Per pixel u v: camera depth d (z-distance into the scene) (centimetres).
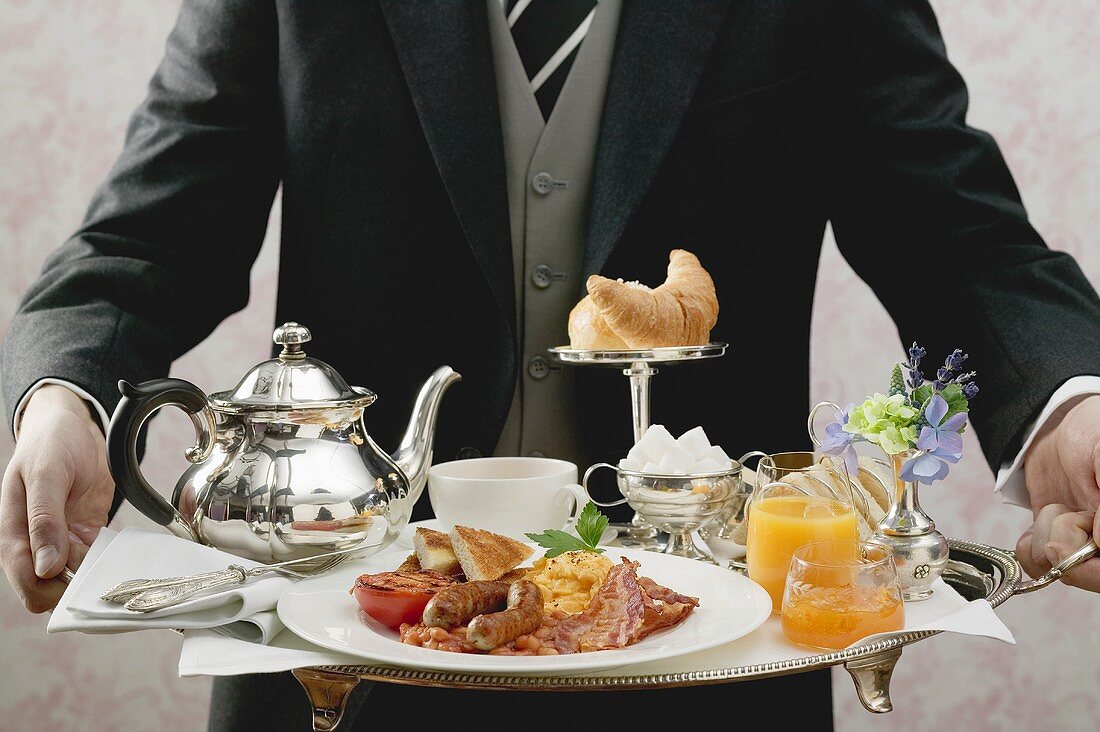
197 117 131
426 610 81
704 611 86
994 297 116
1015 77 221
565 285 129
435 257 128
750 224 128
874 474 98
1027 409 105
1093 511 96
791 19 127
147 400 91
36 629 234
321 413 97
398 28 125
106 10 225
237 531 95
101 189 131
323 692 79
